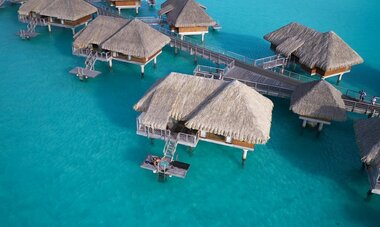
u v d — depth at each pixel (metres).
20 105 35.22
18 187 25.95
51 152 29.31
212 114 26.78
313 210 25.16
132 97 37.41
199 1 70.88
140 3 62.25
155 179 27.09
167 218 24.12
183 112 27.83
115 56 40.47
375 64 47.62
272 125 33.69
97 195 25.59
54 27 53.34
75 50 41.19
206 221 24.05
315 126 33.12
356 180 27.75
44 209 24.38
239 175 27.83
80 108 35.16
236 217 24.44
